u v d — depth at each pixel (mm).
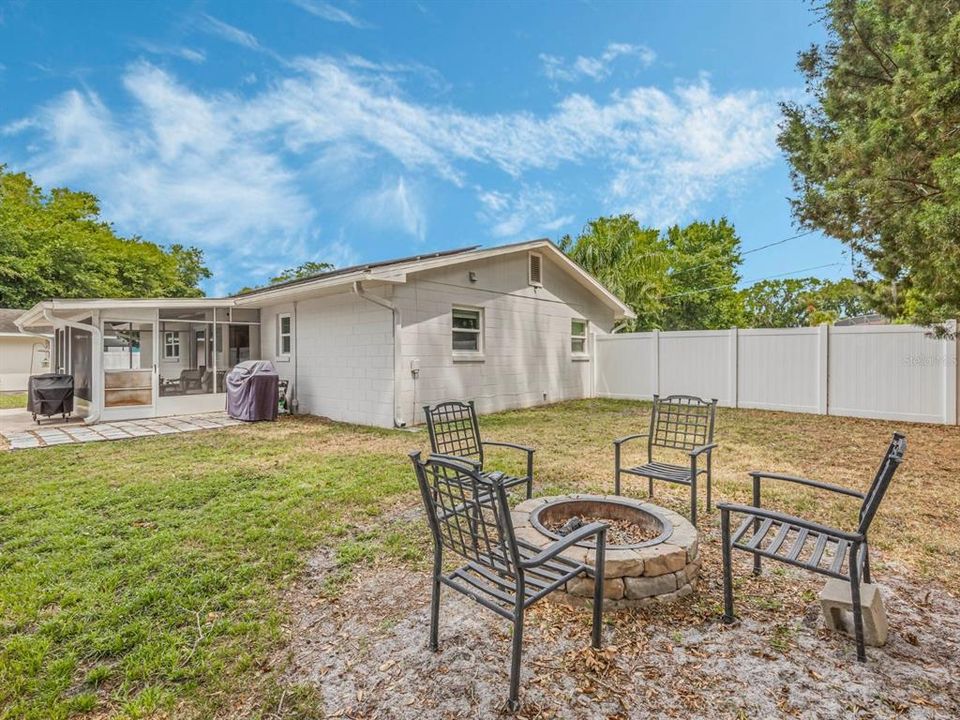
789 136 6309
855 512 4062
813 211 6141
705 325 26625
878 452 6320
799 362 9789
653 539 2879
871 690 2035
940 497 4422
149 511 4188
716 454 6273
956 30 4273
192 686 2096
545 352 12023
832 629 2416
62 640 2395
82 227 26984
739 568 3092
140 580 2979
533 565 1982
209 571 3084
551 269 12242
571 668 2186
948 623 2498
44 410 9172
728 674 2139
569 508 3459
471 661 2246
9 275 20125
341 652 2328
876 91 5074
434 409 4480
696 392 11414
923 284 5527
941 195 4785
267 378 9547
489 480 1976
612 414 10125
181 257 35594
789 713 1920
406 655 2299
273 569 3129
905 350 8555
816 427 8109
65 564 3164
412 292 9023
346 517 4047
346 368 9656
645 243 19859
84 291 22469
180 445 7090
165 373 10062
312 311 10445
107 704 2000
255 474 5402
